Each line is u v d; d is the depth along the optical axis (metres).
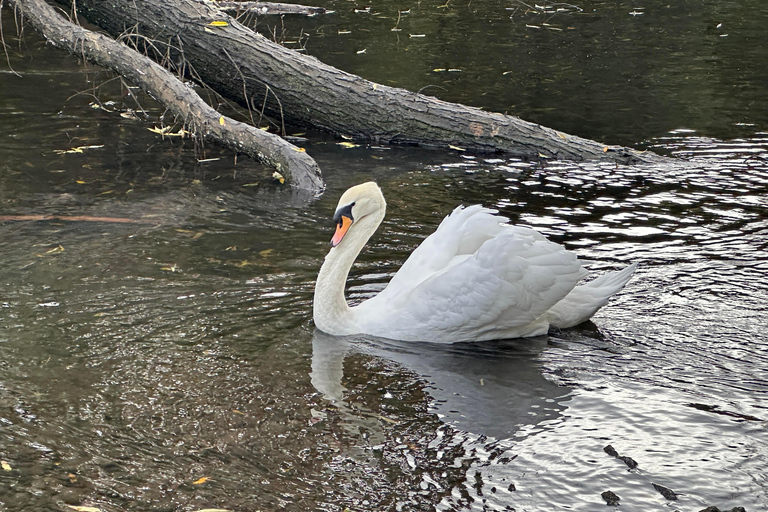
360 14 17.56
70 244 7.12
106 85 12.34
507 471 4.29
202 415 4.79
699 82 12.93
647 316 5.92
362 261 6.95
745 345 5.50
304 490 4.15
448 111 10.34
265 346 5.57
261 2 17.41
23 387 5.02
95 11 10.96
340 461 4.38
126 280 6.45
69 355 5.38
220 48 10.60
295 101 10.69
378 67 13.52
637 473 4.25
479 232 6.06
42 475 4.23
